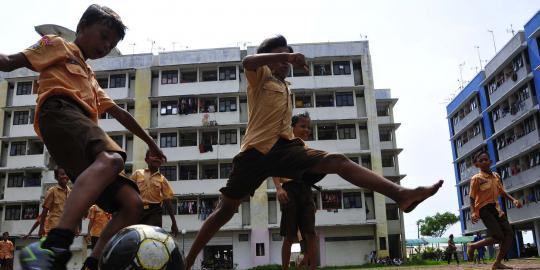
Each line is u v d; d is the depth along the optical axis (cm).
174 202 3488
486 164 759
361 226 3441
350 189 3419
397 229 3822
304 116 604
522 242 3672
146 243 243
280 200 564
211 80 3716
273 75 393
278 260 3403
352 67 3656
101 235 283
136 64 3734
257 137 370
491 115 3828
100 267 246
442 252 4397
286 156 362
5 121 3734
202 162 3541
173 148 3544
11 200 3534
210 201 3478
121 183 293
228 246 3550
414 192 307
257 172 374
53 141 280
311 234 571
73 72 303
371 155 3500
